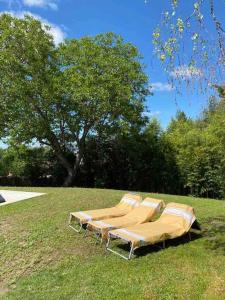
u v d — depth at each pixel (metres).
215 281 6.16
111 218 9.27
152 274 6.60
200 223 9.66
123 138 25.38
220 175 20.88
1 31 23.56
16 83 22.78
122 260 7.35
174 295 5.78
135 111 24.06
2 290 6.89
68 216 10.61
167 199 13.69
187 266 6.85
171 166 24.22
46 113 24.36
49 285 6.69
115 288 6.20
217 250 7.60
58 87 22.97
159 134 26.44
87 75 22.75
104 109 22.67
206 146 21.55
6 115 23.42
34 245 8.59
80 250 8.12
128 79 24.00
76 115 24.36
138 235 7.48
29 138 23.88
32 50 23.41
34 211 11.49
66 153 27.05
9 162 26.44
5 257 8.20
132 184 26.56
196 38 6.00
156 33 6.19
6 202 13.39
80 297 6.04
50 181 27.61
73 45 24.34
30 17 24.19
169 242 8.17
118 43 24.41
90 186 27.50
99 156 27.11
